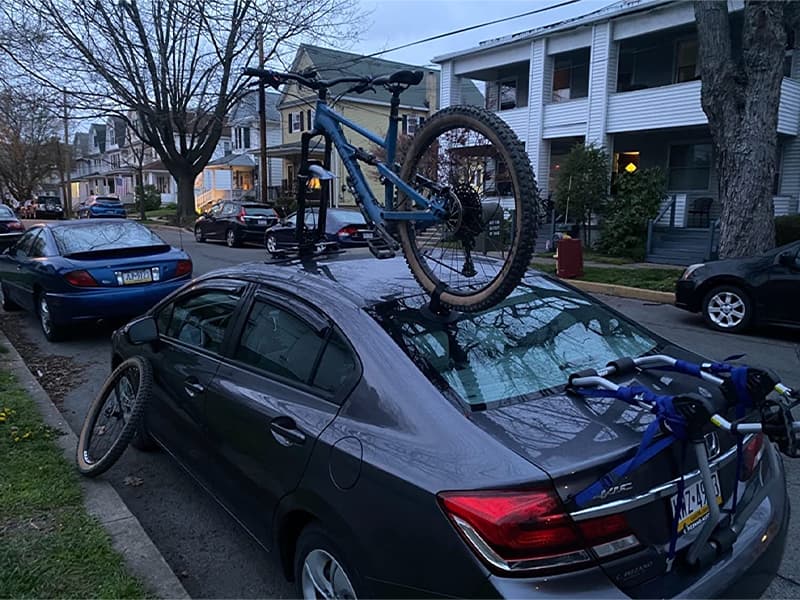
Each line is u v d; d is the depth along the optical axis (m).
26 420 4.60
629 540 1.78
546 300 2.99
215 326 3.32
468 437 1.96
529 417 2.06
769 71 9.71
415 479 1.90
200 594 2.82
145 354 3.99
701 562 1.90
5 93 20.25
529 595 1.66
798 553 3.03
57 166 52.59
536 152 20.17
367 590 2.02
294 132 34.53
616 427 2.00
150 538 3.25
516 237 2.56
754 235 10.10
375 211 3.23
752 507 2.23
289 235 16.02
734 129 10.11
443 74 22.27
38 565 2.80
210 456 3.09
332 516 2.16
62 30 19.20
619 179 16.02
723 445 2.12
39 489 3.54
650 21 16.77
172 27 22.27
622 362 2.40
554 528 1.70
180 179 27.69
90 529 3.12
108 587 2.66
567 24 18.19
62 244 7.47
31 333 7.99
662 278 11.38
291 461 2.39
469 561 1.73
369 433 2.15
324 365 2.52
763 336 7.79
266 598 2.79
